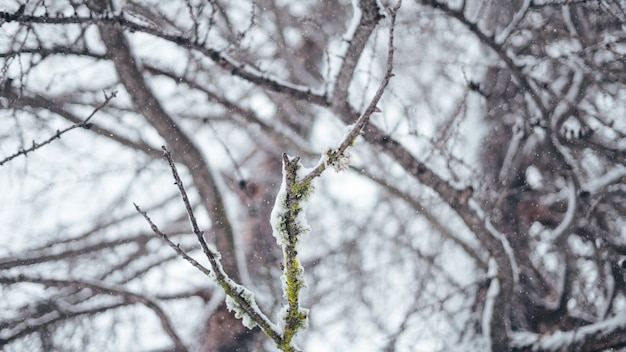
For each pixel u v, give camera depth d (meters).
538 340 7.30
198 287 8.54
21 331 7.94
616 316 6.99
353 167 8.63
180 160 7.15
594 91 7.66
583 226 7.55
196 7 7.23
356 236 9.16
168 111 6.95
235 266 7.50
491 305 7.47
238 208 8.52
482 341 7.48
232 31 7.92
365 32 6.02
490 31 6.94
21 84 6.16
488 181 8.08
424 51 8.58
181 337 7.71
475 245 8.53
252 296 3.08
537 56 7.62
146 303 7.79
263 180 8.66
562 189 7.81
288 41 8.80
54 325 8.09
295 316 3.06
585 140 7.67
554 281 7.77
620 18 6.96
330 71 6.50
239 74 6.30
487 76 8.11
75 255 8.50
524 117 7.86
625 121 7.57
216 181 7.28
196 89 8.38
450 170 7.05
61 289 8.22
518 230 7.90
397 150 6.89
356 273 8.96
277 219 2.85
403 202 9.24
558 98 7.54
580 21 7.46
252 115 8.58
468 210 7.11
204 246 2.93
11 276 7.98
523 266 7.81
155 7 7.68
